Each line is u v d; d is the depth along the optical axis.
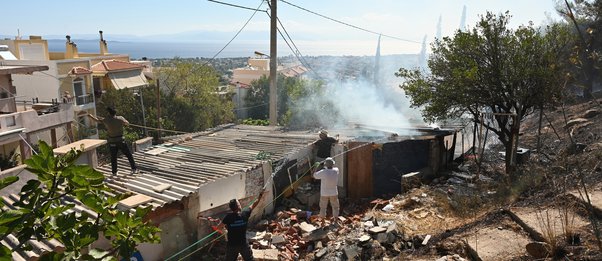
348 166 13.20
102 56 36.06
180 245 9.34
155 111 30.25
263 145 13.36
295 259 8.44
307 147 13.37
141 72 35.88
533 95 10.67
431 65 12.15
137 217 2.97
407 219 9.04
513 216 6.64
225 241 9.99
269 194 11.72
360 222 9.48
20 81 28.53
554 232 5.55
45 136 22.70
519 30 10.66
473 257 5.87
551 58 9.75
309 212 11.04
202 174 10.52
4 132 15.70
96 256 2.83
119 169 11.20
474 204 8.70
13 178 2.53
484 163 14.01
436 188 11.34
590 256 4.72
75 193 2.73
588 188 6.62
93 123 29.97
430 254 6.71
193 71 37.50
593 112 15.16
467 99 11.19
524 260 5.30
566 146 11.94
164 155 12.55
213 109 36.53
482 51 11.00
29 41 31.59
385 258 7.21
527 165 10.65
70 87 29.06
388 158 13.29
